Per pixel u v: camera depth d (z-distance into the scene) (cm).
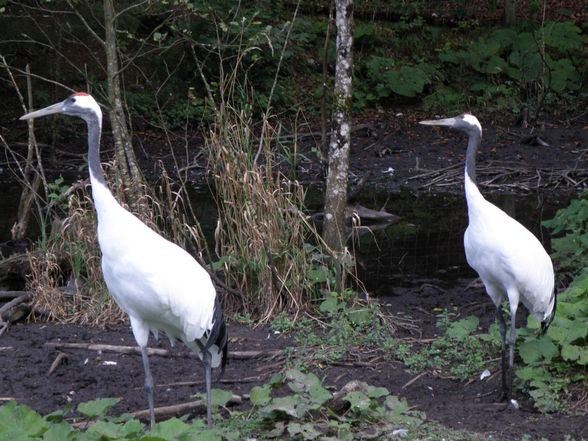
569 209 1093
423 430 649
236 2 2017
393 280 1135
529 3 2659
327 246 980
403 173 1836
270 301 966
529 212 1506
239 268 985
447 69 2361
